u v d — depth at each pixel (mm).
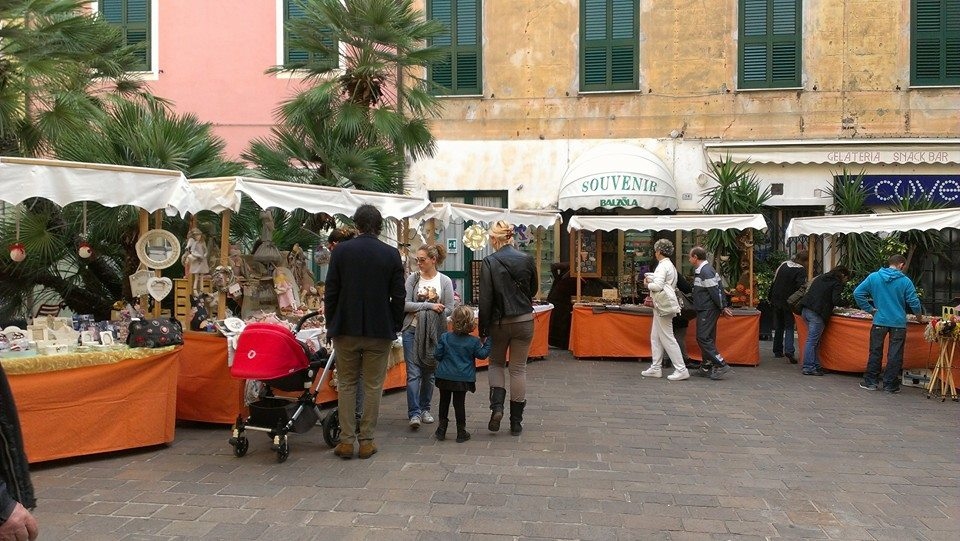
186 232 8562
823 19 13703
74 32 8016
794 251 13547
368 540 4016
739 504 4652
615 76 14242
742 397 8125
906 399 8102
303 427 5656
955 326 7984
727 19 13922
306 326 7156
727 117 13961
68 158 7605
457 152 14484
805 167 13703
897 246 12367
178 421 6633
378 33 10117
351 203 7543
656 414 7227
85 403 5406
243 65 14555
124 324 6441
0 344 5324
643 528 4234
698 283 9297
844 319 9531
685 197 14031
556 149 14305
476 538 4059
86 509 4457
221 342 6445
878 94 13633
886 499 4773
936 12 13523
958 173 13359
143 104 9492
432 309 6426
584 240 14180
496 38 14430
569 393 8266
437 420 6914
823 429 6676
